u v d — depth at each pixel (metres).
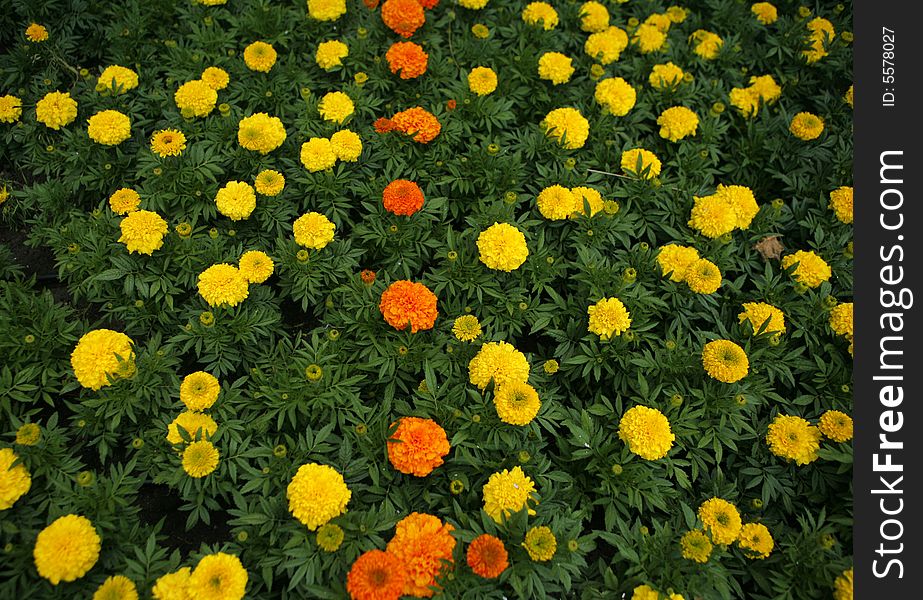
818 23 1.28
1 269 0.99
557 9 1.25
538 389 0.90
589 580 0.80
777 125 1.16
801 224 1.07
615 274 0.98
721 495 0.85
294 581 0.72
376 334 0.92
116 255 0.95
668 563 0.78
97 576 0.74
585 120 1.08
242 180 1.05
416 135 1.03
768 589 0.80
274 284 1.03
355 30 1.18
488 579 0.74
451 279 0.96
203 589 0.69
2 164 1.12
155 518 0.86
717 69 1.25
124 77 1.07
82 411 0.84
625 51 1.24
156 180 0.99
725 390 0.89
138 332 0.93
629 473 0.82
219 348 0.90
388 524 0.77
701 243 1.03
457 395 0.87
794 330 0.98
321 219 0.94
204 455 0.77
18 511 0.76
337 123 1.04
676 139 1.12
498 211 0.99
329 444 0.84
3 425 0.84
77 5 1.18
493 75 1.10
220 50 1.14
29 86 1.14
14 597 0.70
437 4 1.21
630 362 0.91
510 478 0.78
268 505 0.78
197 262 0.95
